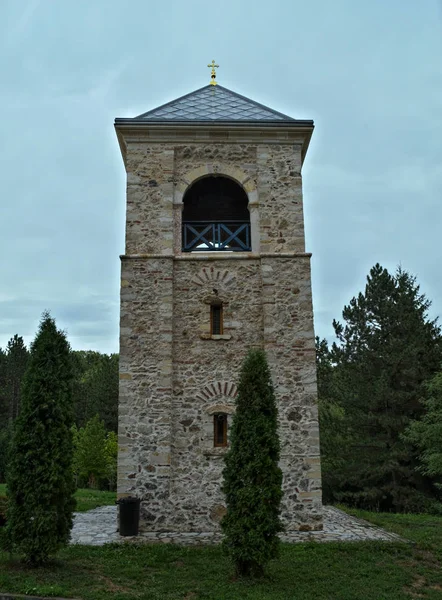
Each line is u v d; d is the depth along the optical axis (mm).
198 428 12492
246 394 9289
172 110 14930
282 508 11953
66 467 9258
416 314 25891
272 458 9102
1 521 11086
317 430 12375
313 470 12203
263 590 8117
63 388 9484
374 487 23766
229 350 12930
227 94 16172
